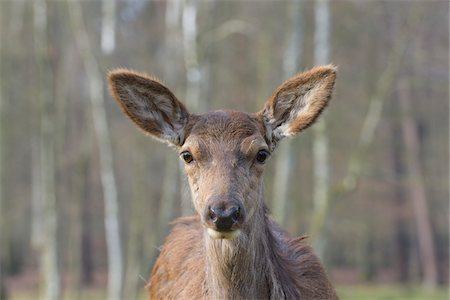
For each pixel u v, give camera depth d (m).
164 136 6.28
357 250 41.84
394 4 20.31
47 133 21.12
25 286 37.62
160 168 30.69
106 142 22.14
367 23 20.45
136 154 24.67
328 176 18.98
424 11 19.20
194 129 5.96
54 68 23.05
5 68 24.22
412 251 42.53
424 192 37.44
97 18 24.89
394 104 27.09
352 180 18.81
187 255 7.04
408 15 19.84
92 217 39.78
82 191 29.80
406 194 38.66
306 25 21.84
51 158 21.08
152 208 30.25
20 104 27.53
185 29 18.83
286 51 18.77
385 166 33.50
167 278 7.25
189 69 18.72
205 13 19.38
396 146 34.56
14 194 35.25
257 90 21.98
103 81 22.14
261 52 20.44
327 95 6.23
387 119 25.83
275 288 6.00
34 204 31.75
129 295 21.77
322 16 18.48
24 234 41.88
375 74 21.17
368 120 19.38
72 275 30.03
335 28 20.44
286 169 18.16
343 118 22.03
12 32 25.78
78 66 27.48
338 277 41.72
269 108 6.27
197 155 5.78
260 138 5.88
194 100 18.70
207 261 5.93
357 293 30.48
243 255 5.73
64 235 36.31
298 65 17.81
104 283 40.62
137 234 22.36
